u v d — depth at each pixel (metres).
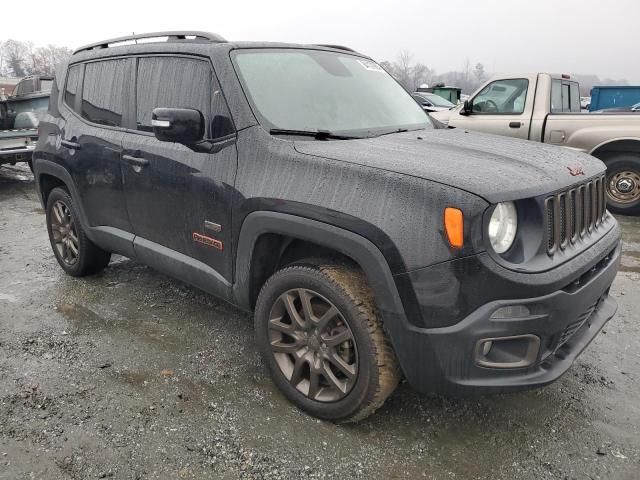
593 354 3.53
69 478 2.38
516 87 7.67
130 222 3.81
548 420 2.81
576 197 2.58
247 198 2.84
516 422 2.80
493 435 2.70
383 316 2.41
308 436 2.67
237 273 3.02
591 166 2.88
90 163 4.04
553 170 2.56
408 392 3.05
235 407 2.90
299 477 2.41
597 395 3.05
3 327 3.84
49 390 3.04
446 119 8.24
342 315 2.58
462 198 2.20
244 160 2.92
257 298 3.00
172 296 4.38
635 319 4.06
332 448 2.59
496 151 2.79
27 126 9.36
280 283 2.80
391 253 2.32
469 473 2.44
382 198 2.37
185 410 2.87
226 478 2.40
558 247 2.42
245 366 3.32
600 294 2.68
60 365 3.31
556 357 2.52
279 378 2.93
